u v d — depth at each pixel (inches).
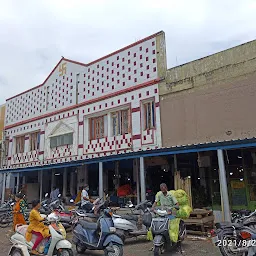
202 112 490.0
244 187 459.8
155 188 549.6
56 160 723.4
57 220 268.4
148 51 583.5
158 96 547.5
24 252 250.1
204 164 470.0
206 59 501.0
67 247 245.8
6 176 821.9
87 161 535.8
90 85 685.3
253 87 443.5
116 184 599.2
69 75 745.0
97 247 266.4
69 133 706.8
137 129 566.3
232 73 467.8
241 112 449.1
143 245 332.8
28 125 840.9
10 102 936.9
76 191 692.1
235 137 447.8
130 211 412.2
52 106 776.3
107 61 657.6
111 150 605.9
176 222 284.7
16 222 378.9
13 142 883.4
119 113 613.9
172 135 517.3
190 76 514.6
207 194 487.8
